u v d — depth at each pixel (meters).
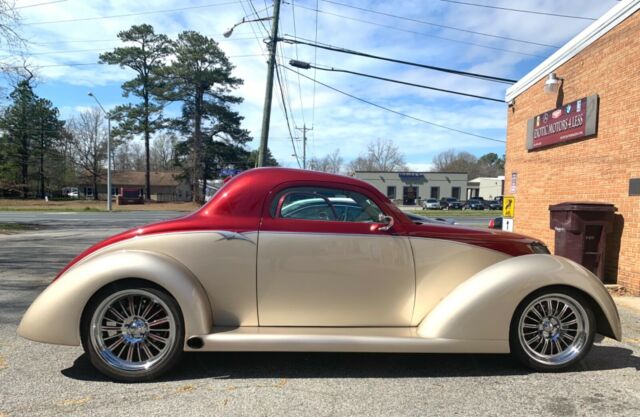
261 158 16.08
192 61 48.94
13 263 8.64
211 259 3.45
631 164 6.51
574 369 3.67
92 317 3.29
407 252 3.60
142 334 3.37
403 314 3.62
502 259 3.74
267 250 3.48
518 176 10.88
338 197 3.66
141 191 62.47
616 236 6.79
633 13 6.48
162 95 49.75
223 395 3.13
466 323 3.43
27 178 66.25
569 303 3.59
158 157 106.44
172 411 2.89
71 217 29.41
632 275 6.41
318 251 3.51
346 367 3.67
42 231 17.22
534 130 9.73
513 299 3.48
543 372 3.59
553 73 8.74
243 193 3.58
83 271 3.30
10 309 5.29
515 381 3.43
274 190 3.59
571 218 6.71
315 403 3.03
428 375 3.53
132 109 51.69
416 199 67.50
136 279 3.31
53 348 4.03
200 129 51.44
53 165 68.19
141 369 3.32
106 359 3.31
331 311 3.55
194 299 3.32
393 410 2.94
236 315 3.51
